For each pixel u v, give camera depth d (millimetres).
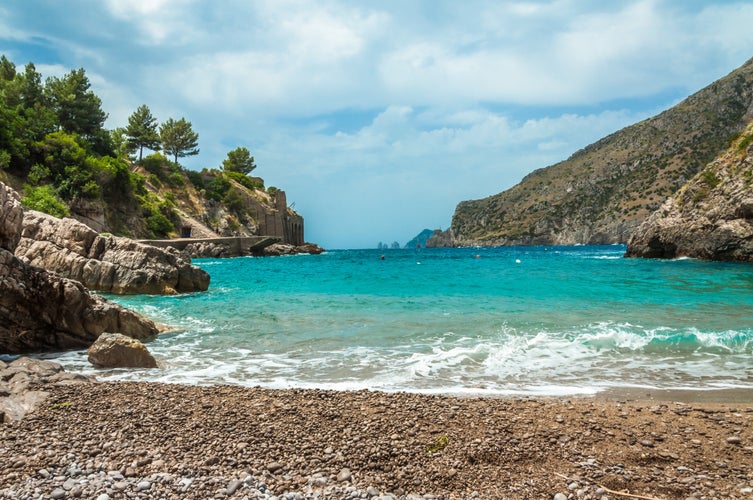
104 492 5781
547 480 6387
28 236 28297
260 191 150125
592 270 43750
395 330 16906
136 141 128875
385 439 7523
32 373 10914
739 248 49938
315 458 6867
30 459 6676
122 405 8953
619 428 8062
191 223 106562
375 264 67312
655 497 5949
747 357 12875
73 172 76812
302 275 44219
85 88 100312
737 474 6523
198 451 7016
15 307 14711
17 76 90938
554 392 10148
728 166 55969
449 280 36344
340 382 11086
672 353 13352
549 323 17625
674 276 35812
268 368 12477
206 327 18234
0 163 67438
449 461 6859
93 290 28234
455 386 10656
